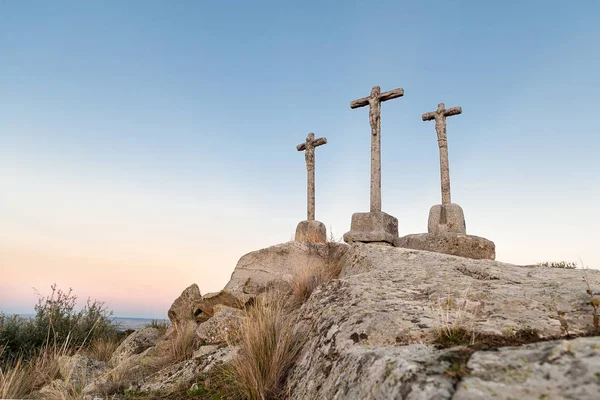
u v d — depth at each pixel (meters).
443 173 9.76
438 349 2.14
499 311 2.80
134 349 6.79
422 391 1.48
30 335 7.54
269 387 3.11
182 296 7.24
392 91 10.34
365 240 9.00
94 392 4.24
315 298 4.12
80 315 8.56
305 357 3.11
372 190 9.95
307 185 11.58
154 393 3.90
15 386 4.55
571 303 2.78
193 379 3.95
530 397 1.28
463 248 7.95
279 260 8.02
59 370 5.59
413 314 2.87
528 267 4.42
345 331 2.83
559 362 1.41
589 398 1.19
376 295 3.48
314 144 11.71
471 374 1.49
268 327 3.57
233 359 3.66
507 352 1.62
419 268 4.61
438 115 10.16
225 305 6.60
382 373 1.81
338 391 2.10
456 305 3.02
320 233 10.38
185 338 5.62
